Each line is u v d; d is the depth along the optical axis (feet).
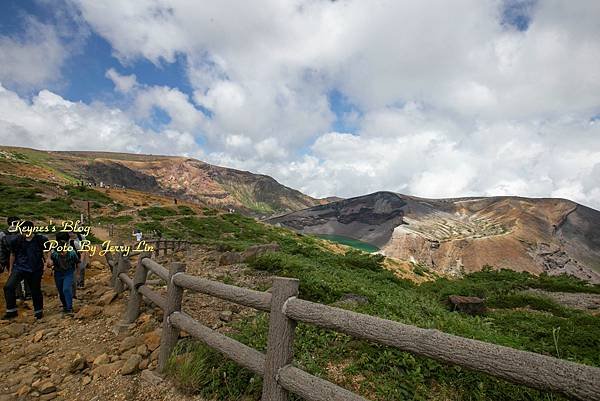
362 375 12.82
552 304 41.50
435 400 11.70
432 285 50.03
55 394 12.76
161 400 11.68
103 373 13.74
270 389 8.98
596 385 4.72
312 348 14.47
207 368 12.32
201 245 63.10
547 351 18.71
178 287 13.88
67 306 21.31
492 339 18.51
